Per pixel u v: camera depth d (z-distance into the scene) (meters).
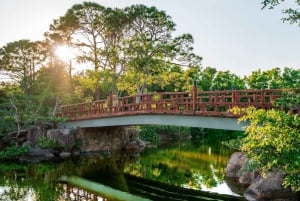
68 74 47.81
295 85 11.71
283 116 9.56
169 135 46.12
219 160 28.12
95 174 23.19
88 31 41.41
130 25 40.44
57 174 22.81
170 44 37.88
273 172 15.26
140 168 25.39
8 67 46.50
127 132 35.91
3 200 16.11
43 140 28.70
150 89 49.25
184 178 21.52
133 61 36.97
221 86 50.22
